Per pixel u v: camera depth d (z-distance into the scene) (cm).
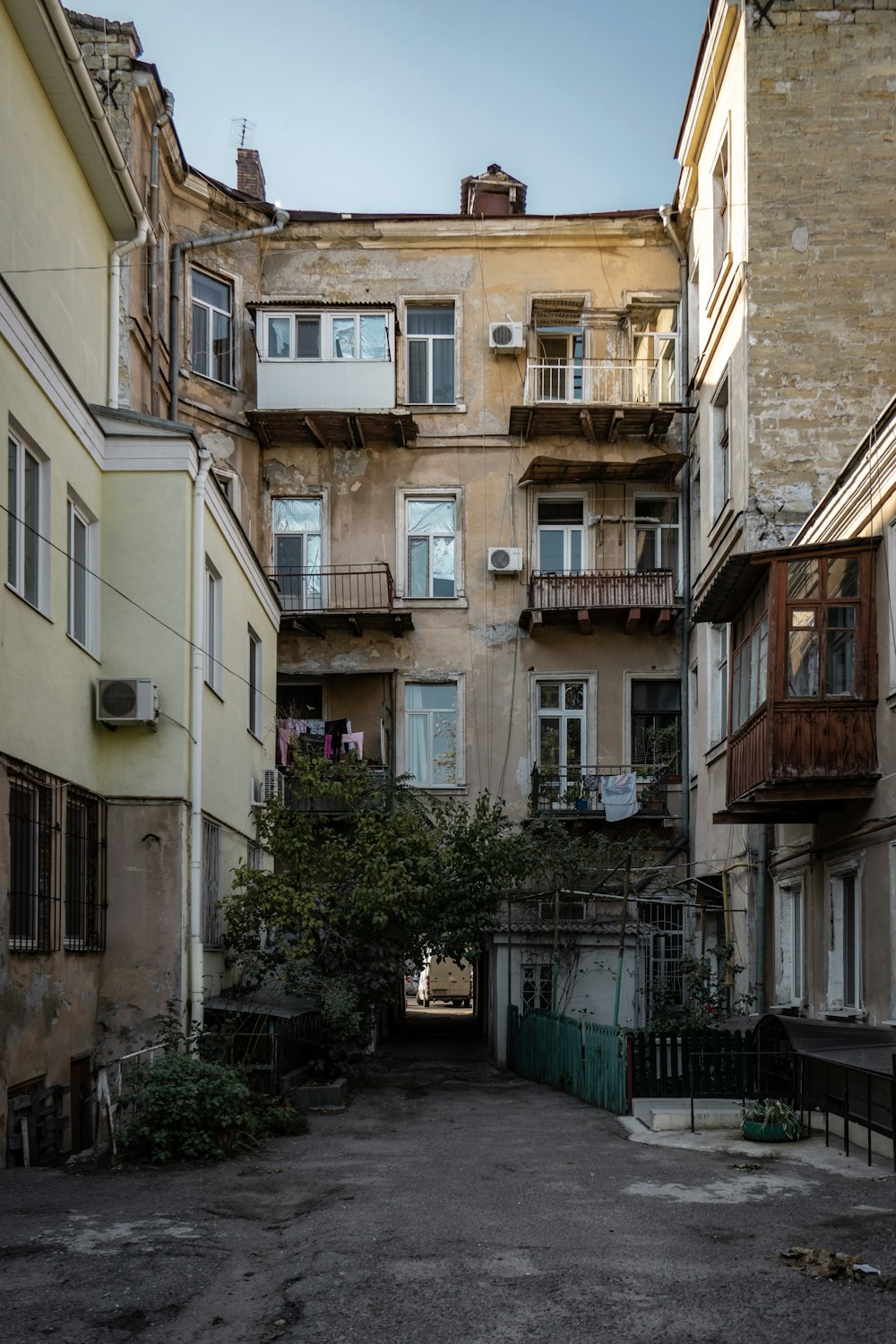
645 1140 1154
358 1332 577
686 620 2625
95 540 1406
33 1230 775
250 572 1928
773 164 2003
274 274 2773
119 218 1666
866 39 2014
